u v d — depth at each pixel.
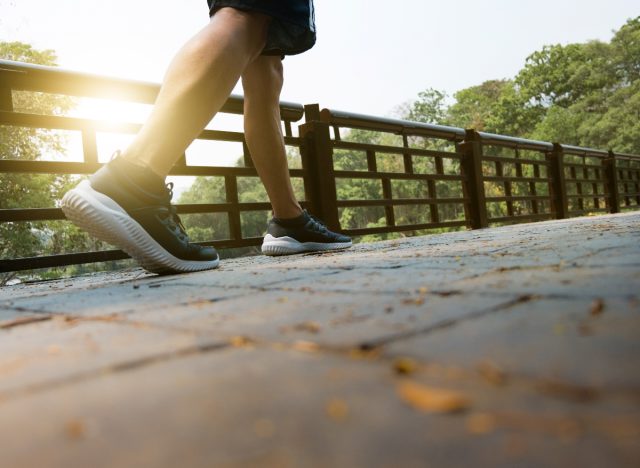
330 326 0.69
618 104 47.53
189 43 1.80
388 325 0.67
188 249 1.92
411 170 4.73
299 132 3.69
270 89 2.30
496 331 0.59
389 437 0.34
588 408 0.36
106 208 1.73
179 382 0.50
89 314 0.98
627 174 9.81
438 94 56.56
